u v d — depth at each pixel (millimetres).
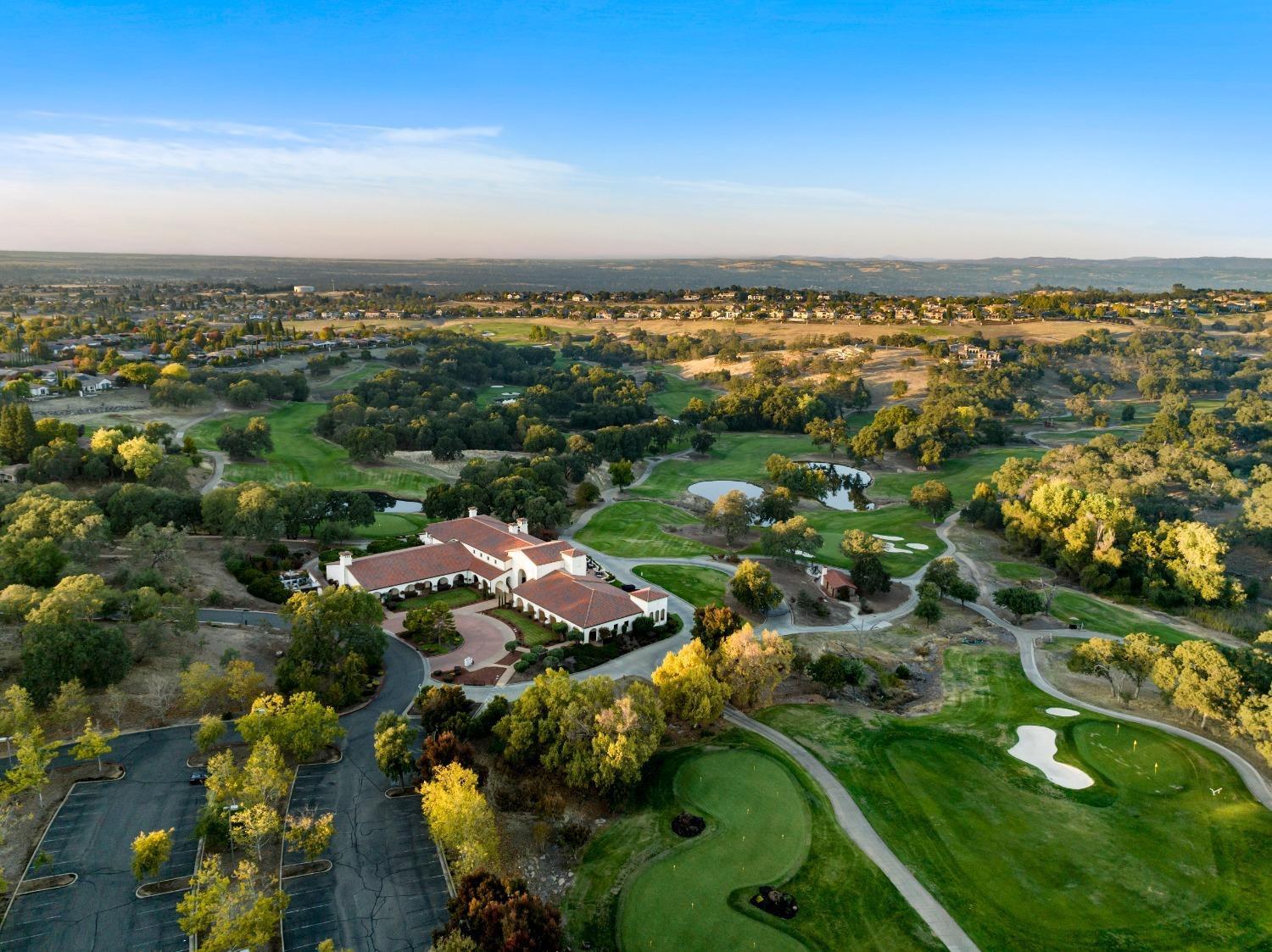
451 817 53438
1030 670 94875
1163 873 58562
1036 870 58781
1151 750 75125
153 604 81000
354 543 129000
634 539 141625
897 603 116688
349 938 49094
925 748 75750
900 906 54594
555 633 98562
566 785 66438
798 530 125625
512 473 161000
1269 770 71812
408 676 85500
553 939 45594
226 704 74562
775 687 87750
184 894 51688
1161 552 122750
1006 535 147000
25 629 71188
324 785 64750
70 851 54812
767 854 59375
